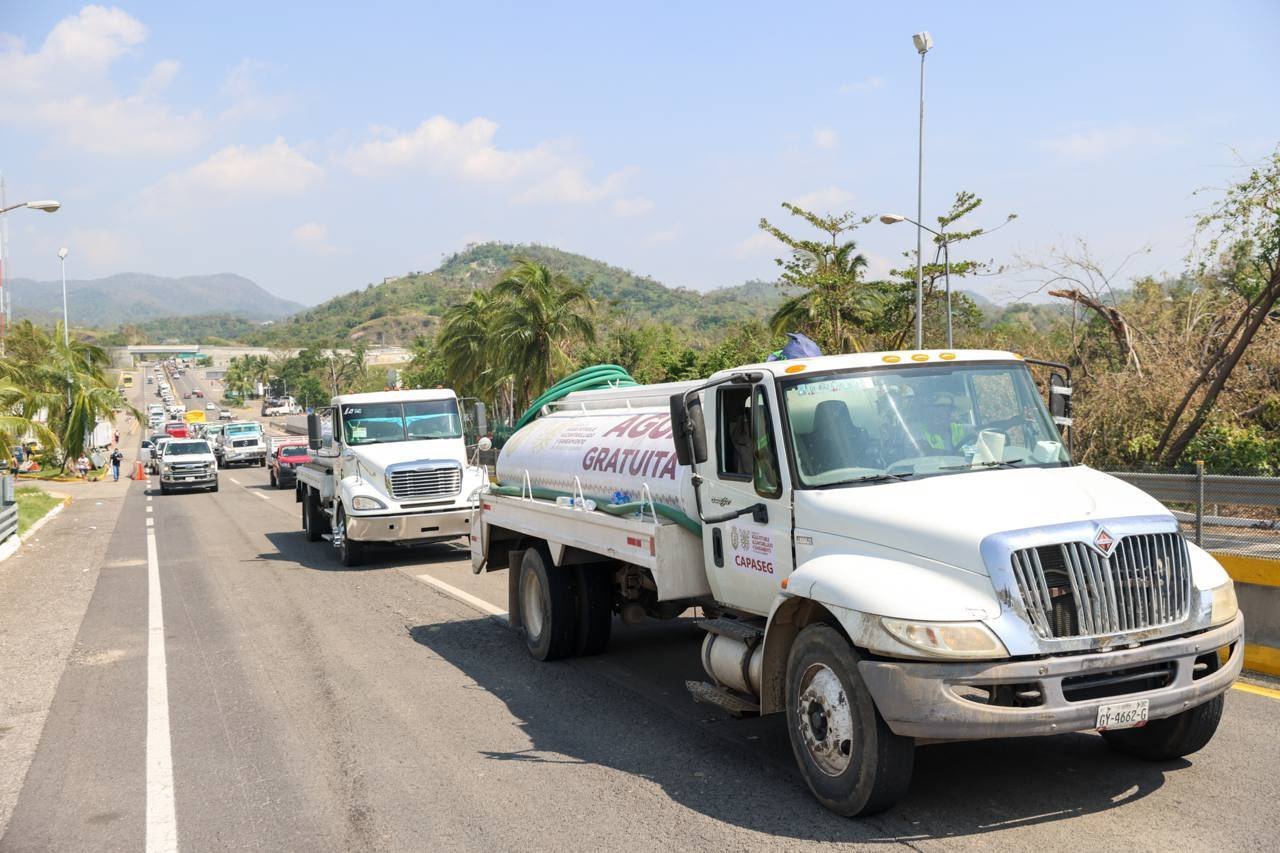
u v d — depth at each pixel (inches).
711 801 222.5
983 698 192.5
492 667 358.9
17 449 1978.3
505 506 399.2
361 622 450.0
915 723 189.8
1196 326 942.4
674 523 280.5
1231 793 211.6
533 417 438.6
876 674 193.9
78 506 1284.4
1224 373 786.2
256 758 266.5
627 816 216.5
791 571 233.6
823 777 211.9
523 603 386.3
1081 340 1071.0
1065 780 223.3
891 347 1498.5
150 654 398.6
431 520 615.2
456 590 528.7
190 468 1429.6
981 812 207.6
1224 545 384.5
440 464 620.7
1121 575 194.7
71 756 274.5
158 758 269.3
